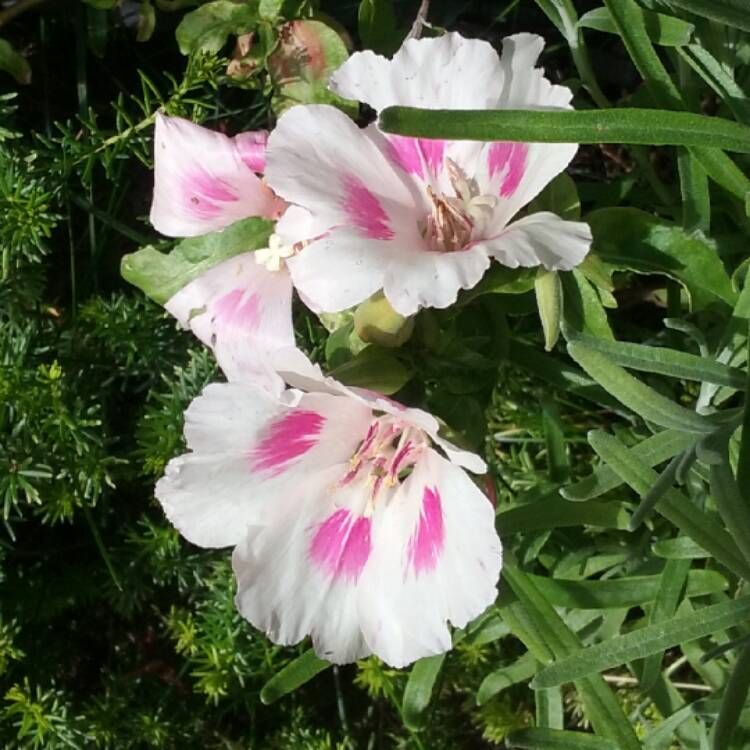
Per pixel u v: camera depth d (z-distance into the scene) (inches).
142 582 9.7
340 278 6.2
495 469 9.4
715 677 8.3
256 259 7.7
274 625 7.0
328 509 7.0
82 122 8.7
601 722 7.3
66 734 9.2
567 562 8.4
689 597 8.1
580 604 7.8
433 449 6.8
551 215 6.4
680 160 7.4
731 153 8.1
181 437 8.8
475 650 9.6
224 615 9.2
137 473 9.6
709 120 6.2
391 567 6.9
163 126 7.8
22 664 9.7
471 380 7.7
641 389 6.5
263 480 6.9
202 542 7.0
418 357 7.4
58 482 8.8
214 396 6.7
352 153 6.7
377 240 6.4
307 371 6.4
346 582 7.0
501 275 7.1
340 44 8.5
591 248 7.4
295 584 7.0
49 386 8.6
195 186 7.9
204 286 7.8
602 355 6.4
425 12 8.1
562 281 7.5
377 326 6.9
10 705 9.4
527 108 6.7
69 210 9.2
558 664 6.5
